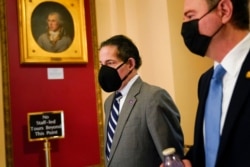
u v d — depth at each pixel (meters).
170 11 2.39
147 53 2.58
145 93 1.44
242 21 0.82
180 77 2.38
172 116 1.39
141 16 2.63
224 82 0.86
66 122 2.35
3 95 2.15
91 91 2.46
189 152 1.04
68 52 2.38
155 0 2.49
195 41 0.87
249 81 0.77
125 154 1.38
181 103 2.37
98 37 2.53
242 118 0.75
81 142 2.39
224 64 0.83
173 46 2.37
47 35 2.31
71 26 2.41
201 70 2.50
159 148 1.29
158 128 1.32
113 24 2.59
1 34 2.18
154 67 2.52
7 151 2.14
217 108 0.85
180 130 1.42
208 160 0.86
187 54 2.43
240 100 0.76
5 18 2.20
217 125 0.84
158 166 1.38
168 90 2.40
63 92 2.36
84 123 2.42
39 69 2.29
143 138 1.38
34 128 2.11
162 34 2.43
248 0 0.83
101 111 2.48
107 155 1.53
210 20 0.83
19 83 2.22
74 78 2.41
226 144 0.77
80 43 2.43
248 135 0.73
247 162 0.72
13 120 2.18
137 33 2.65
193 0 0.87
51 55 2.31
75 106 2.39
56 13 2.36
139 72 2.63
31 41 2.25
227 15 0.81
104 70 1.54
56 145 2.31
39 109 2.27
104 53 1.55
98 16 2.55
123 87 1.54
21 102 2.21
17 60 2.22
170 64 2.36
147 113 1.37
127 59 1.53
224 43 0.84
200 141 0.93
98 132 2.46
